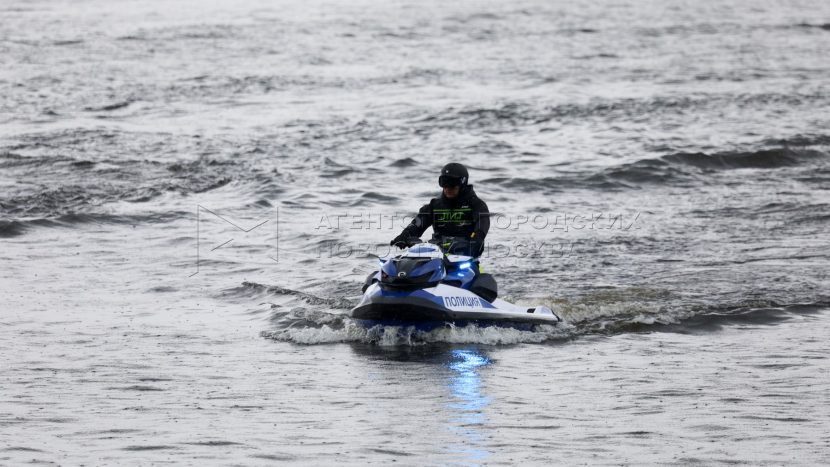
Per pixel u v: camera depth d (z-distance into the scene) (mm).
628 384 37469
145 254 63969
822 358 41656
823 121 118062
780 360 41344
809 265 60375
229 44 190500
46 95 134250
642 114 122500
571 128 113812
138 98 133375
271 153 99812
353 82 149375
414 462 28312
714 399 35250
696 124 116125
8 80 146000
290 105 129500
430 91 141375
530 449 29547
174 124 115500
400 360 41469
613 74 158375
